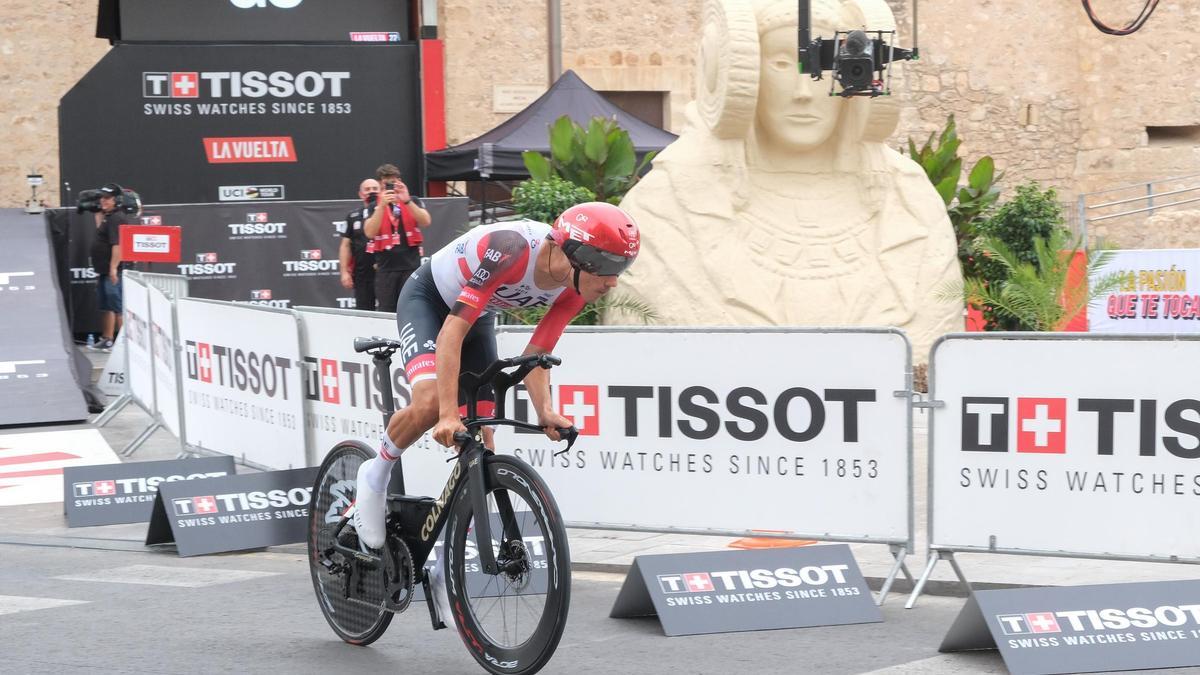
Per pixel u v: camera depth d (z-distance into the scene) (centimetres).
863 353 543
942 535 539
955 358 532
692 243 1120
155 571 609
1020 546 529
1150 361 504
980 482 532
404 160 1692
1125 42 2134
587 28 2117
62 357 1181
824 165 1165
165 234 1269
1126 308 1308
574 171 1217
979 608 440
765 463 564
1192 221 1869
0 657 452
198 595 554
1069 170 2189
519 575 393
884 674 425
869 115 1145
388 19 1762
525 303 413
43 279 1316
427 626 495
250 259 1395
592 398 595
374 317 676
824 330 548
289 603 538
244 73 1638
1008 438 527
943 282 1139
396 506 440
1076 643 434
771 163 1162
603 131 1220
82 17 1983
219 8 1703
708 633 479
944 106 2142
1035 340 520
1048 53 2170
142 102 1609
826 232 1141
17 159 1958
